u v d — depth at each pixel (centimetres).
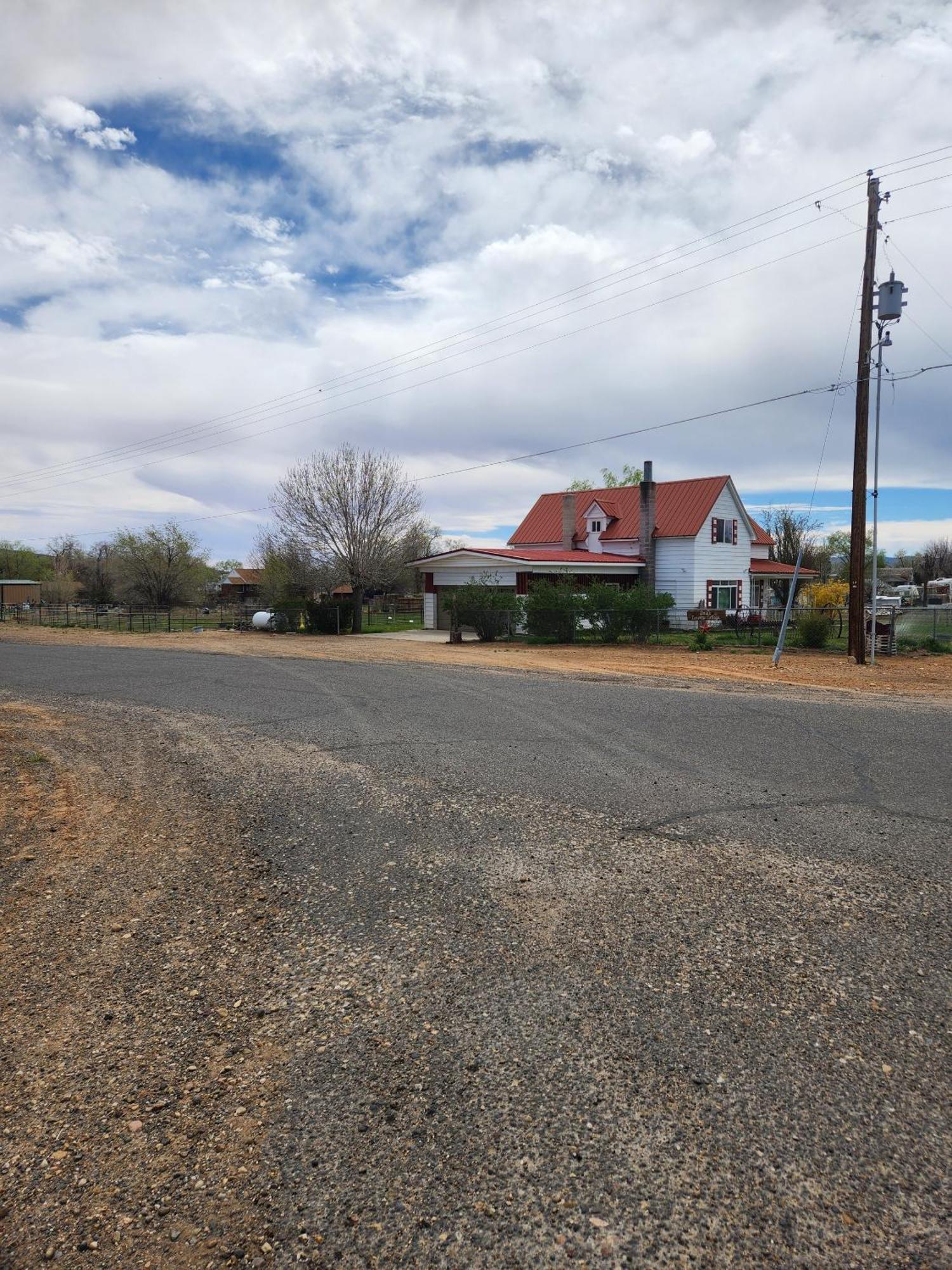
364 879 475
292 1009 332
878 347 1705
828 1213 217
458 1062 290
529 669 1678
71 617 4534
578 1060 288
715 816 577
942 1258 202
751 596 3647
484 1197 226
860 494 1755
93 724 1081
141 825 610
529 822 574
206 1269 204
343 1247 210
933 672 1569
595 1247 208
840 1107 260
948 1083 271
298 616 3350
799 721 958
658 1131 250
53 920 434
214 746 891
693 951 371
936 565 8000
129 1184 235
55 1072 293
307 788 690
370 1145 248
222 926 419
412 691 1307
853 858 489
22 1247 213
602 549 3503
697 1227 213
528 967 360
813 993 332
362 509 3241
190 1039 312
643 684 1391
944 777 677
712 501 3262
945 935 384
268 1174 237
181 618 4322
